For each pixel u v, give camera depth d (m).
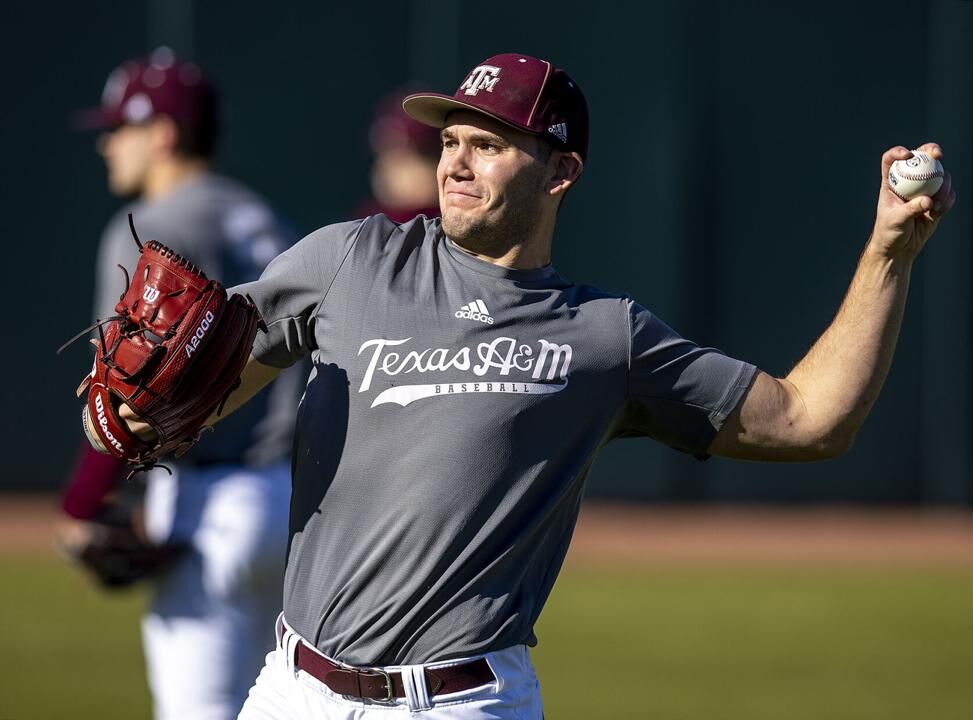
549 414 11.41
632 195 54.62
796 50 55.47
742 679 29.17
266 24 55.31
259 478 16.39
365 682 11.38
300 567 11.72
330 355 11.69
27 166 54.72
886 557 46.88
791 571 43.91
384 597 11.27
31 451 54.97
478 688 11.29
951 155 55.09
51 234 54.66
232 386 11.75
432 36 55.00
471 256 11.81
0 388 54.88
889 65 55.22
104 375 11.49
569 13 54.75
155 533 16.19
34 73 54.69
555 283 11.90
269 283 11.96
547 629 34.53
